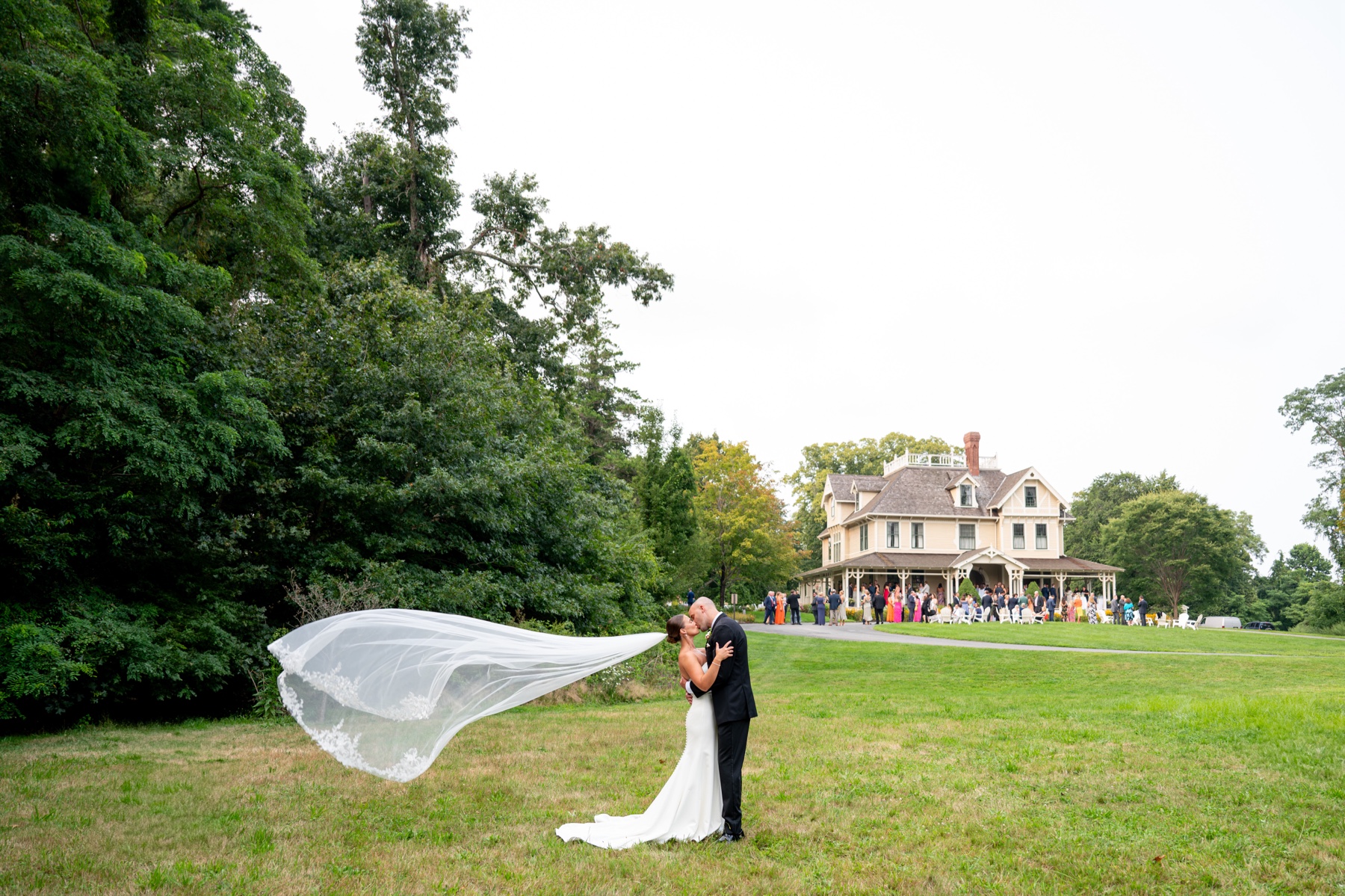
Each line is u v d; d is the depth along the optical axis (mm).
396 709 6094
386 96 33281
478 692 6309
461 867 5352
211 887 4902
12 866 5191
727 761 6035
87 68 11562
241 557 14508
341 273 21438
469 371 18875
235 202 16906
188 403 12203
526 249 34281
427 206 32312
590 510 22078
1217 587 69312
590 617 19812
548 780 7906
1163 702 13547
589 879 5145
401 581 15180
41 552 11344
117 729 11367
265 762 8703
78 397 11125
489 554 18125
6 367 11062
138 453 11648
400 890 4922
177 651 12000
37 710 11531
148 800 6977
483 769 8406
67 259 11305
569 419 31703
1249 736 10234
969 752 9328
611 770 8414
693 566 34844
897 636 30578
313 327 18219
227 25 19547
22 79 10961
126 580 13414
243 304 18328
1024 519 52844
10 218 12156
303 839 5930
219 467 13719
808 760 8875
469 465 17547
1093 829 6336
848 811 6828
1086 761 8781
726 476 45281
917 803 7094
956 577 50188
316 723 6043
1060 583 51469
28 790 7266
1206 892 5090
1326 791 7438
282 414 15445
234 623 13328
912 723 11562
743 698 6031
